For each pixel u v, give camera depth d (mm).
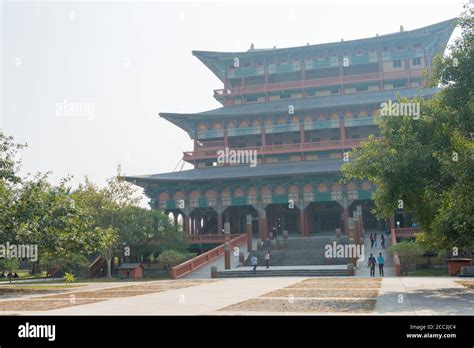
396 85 91375
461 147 24078
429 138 25062
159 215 66875
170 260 61906
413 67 90250
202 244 78375
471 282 32156
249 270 51906
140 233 62188
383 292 24359
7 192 33125
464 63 23781
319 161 85438
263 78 98500
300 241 67938
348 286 29734
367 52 91938
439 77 24703
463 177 21594
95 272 66000
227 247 55938
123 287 35500
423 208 26422
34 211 33125
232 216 92688
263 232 71750
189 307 19234
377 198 27750
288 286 31188
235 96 97688
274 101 96312
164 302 21750
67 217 34812
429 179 24312
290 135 92188
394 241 61094
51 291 31859
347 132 89312
